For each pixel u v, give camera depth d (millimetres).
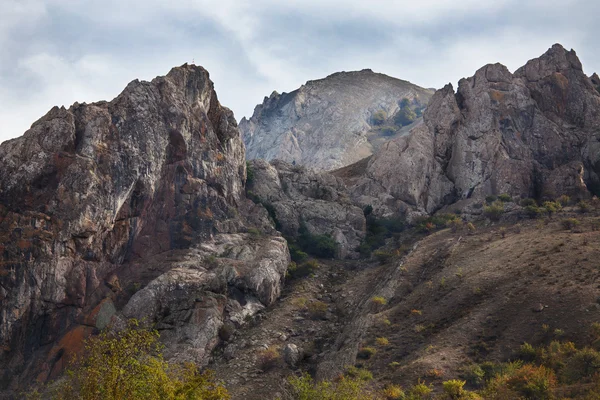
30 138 105375
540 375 62625
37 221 99500
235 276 105312
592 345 67438
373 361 80625
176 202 115062
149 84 117062
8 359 93625
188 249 112000
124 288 102938
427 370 72062
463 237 114375
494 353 73438
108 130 108938
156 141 113312
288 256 119875
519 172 133750
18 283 96688
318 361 89750
